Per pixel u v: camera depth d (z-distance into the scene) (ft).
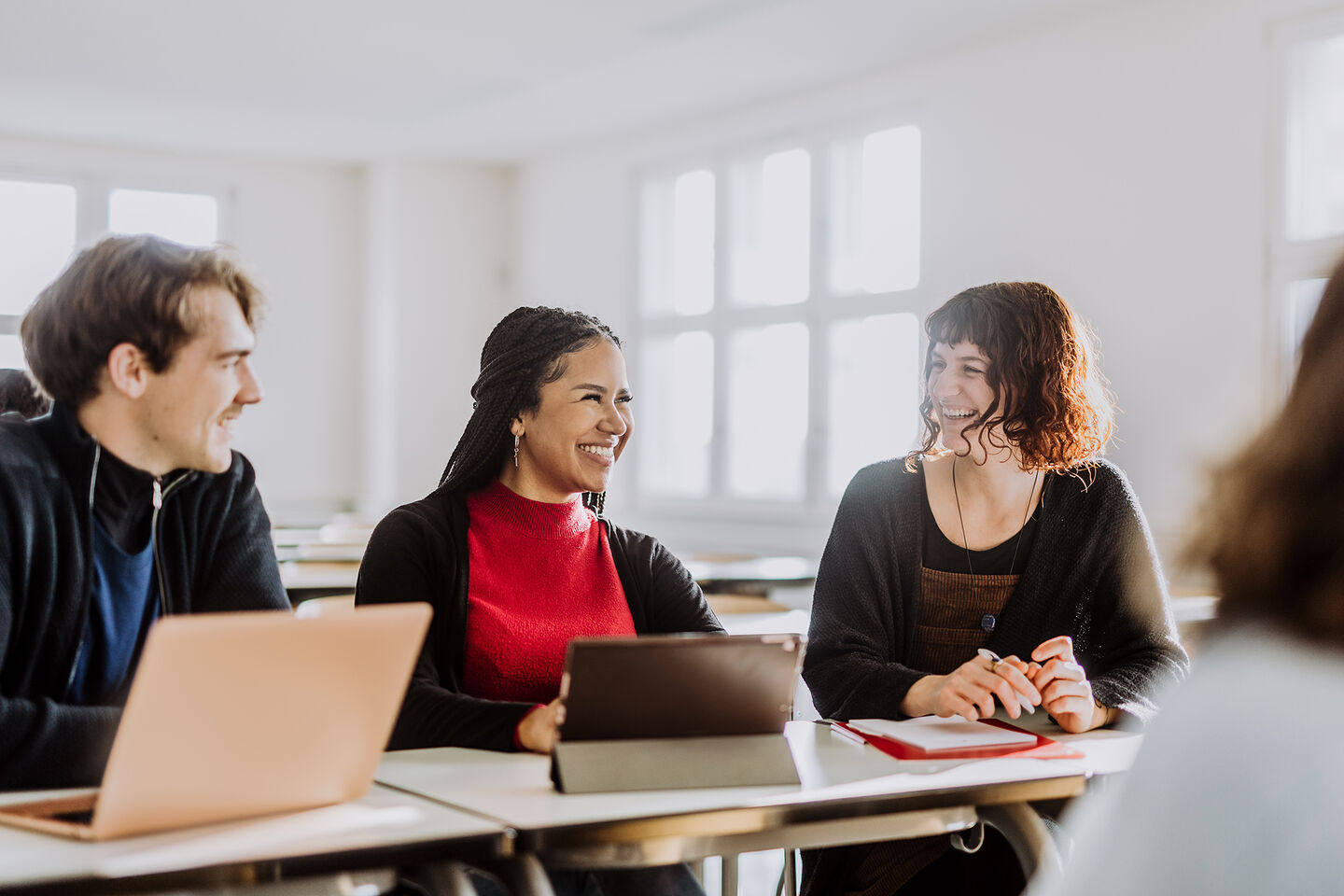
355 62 21.36
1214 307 16.35
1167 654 6.52
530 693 6.16
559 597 6.34
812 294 22.24
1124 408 17.29
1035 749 5.38
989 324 6.75
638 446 25.57
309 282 28.84
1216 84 16.35
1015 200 18.72
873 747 5.42
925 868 6.28
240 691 3.77
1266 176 15.90
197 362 4.96
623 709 4.53
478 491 6.55
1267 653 1.80
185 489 5.46
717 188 24.03
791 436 22.74
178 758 3.74
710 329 24.14
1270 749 1.69
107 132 26.04
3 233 26.21
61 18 19.30
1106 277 17.54
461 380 28.40
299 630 3.81
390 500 27.89
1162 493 16.83
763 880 11.18
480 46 20.43
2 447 4.83
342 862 3.67
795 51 20.15
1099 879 1.79
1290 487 1.82
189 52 20.95
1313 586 1.80
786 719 4.76
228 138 26.61
